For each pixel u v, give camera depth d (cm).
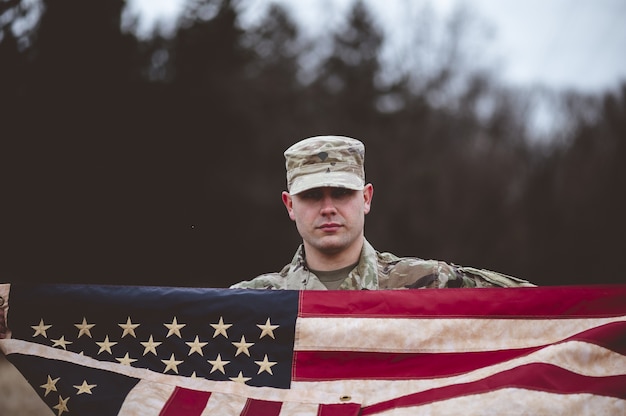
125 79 2483
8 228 1961
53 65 2077
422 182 3925
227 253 3173
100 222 2222
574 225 4153
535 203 4153
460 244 3941
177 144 2895
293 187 525
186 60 3073
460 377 482
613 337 471
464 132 4097
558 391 450
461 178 3988
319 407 473
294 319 508
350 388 490
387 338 501
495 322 503
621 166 4300
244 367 501
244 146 3328
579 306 504
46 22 2075
